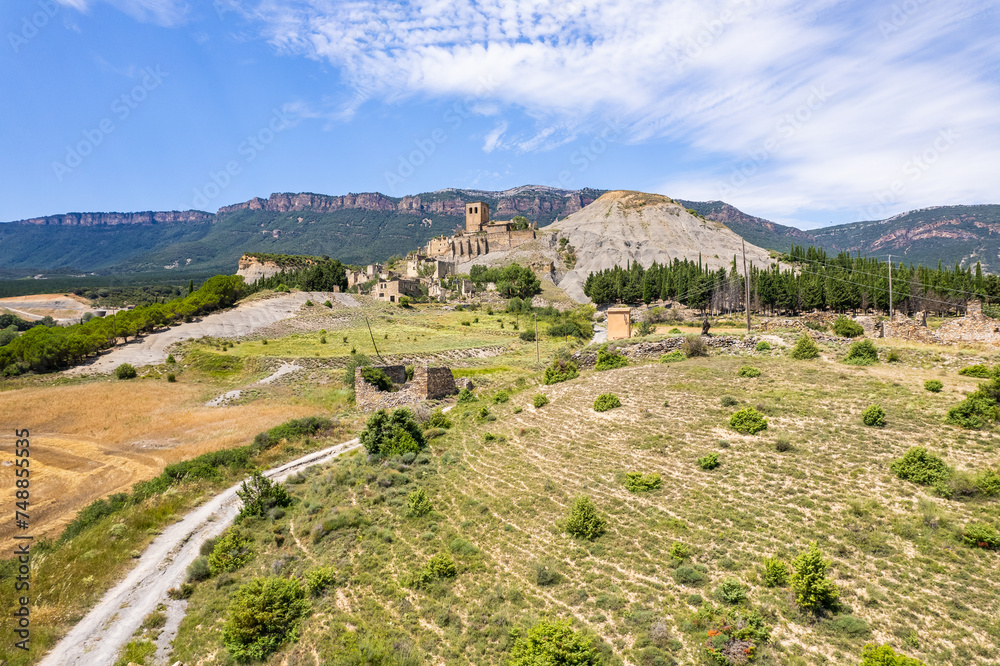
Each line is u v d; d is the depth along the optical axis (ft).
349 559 74.33
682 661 46.70
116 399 195.21
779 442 78.74
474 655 52.06
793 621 49.21
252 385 214.69
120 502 102.58
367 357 243.19
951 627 46.14
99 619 69.10
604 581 59.21
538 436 103.76
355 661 52.65
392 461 105.50
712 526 64.90
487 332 332.19
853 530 59.52
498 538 72.08
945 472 64.08
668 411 100.42
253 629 60.54
